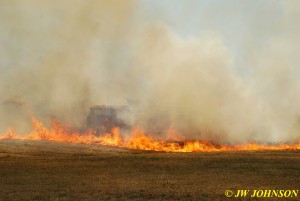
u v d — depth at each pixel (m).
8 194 23.44
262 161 43.81
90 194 23.48
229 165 39.72
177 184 27.08
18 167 38.59
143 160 46.03
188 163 42.09
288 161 43.56
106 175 32.53
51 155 55.56
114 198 22.00
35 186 26.47
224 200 21.30
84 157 51.56
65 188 25.52
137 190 24.61
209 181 28.52
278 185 26.52
